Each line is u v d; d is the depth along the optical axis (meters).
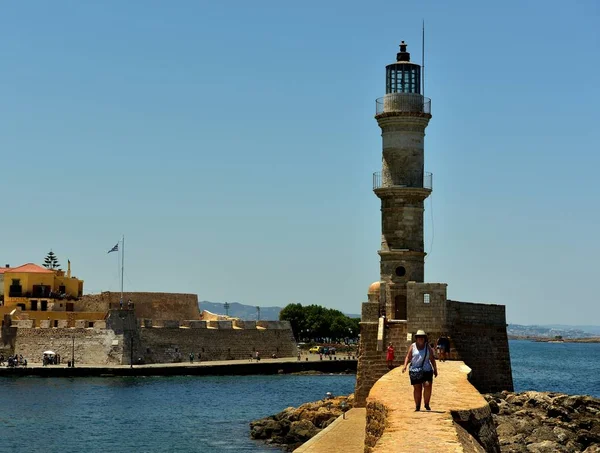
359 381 60.06
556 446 45.91
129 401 91.12
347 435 50.22
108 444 64.50
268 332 148.12
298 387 109.81
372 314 61.12
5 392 97.56
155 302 154.12
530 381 130.62
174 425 74.44
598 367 187.00
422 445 22.73
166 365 126.12
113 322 127.81
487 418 30.64
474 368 61.16
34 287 146.62
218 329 141.25
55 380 112.69
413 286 59.50
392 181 65.62
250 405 89.56
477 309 62.28
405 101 65.94
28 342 129.50
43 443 64.62
